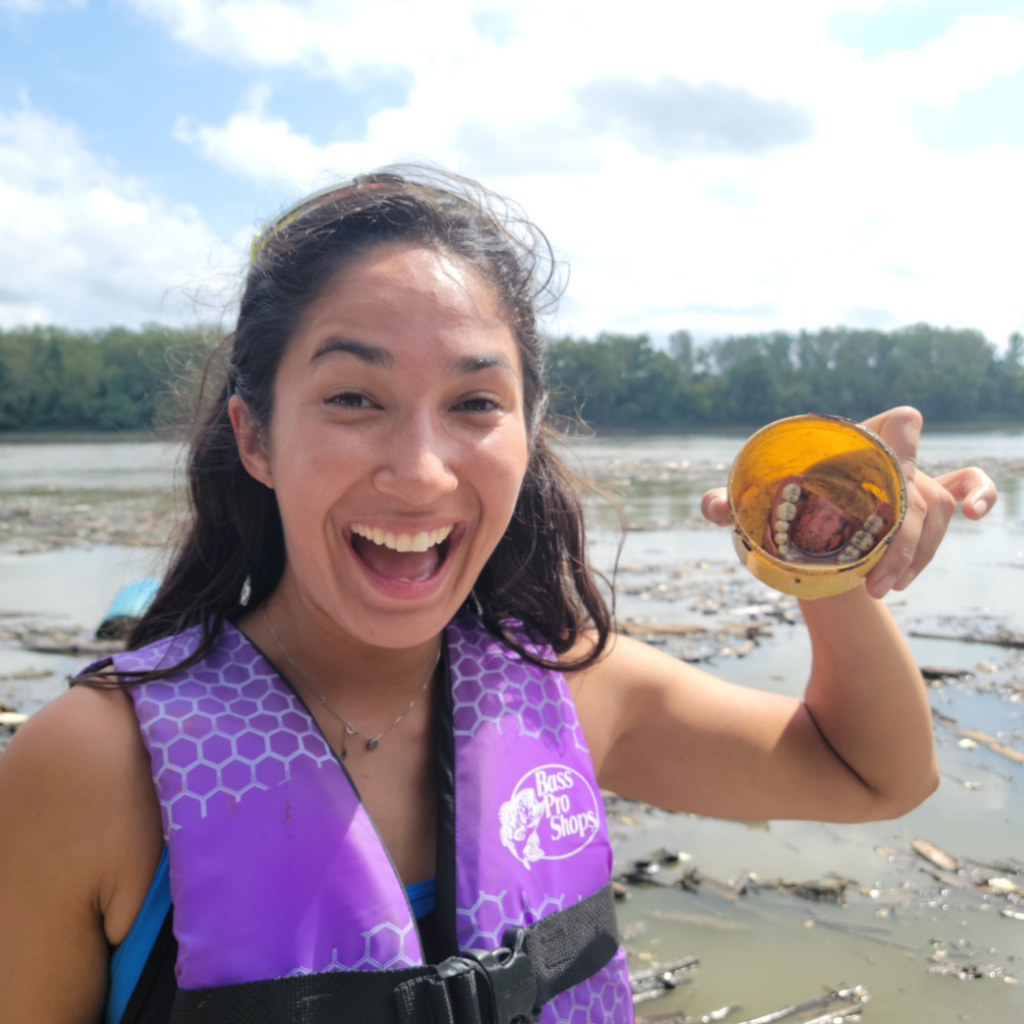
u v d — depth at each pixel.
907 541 0.52
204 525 0.59
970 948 0.94
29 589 3.02
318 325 0.48
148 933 0.46
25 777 0.46
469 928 0.49
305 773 0.48
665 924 0.99
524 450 0.52
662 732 0.62
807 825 1.23
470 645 0.57
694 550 3.80
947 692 1.73
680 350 40.03
